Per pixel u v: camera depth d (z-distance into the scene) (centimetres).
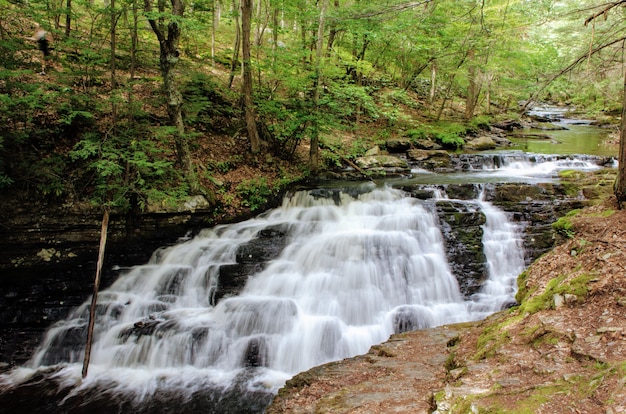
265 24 1641
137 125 990
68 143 1008
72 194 950
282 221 1138
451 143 1880
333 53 1484
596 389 293
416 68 2167
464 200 1150
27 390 706
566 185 1154
